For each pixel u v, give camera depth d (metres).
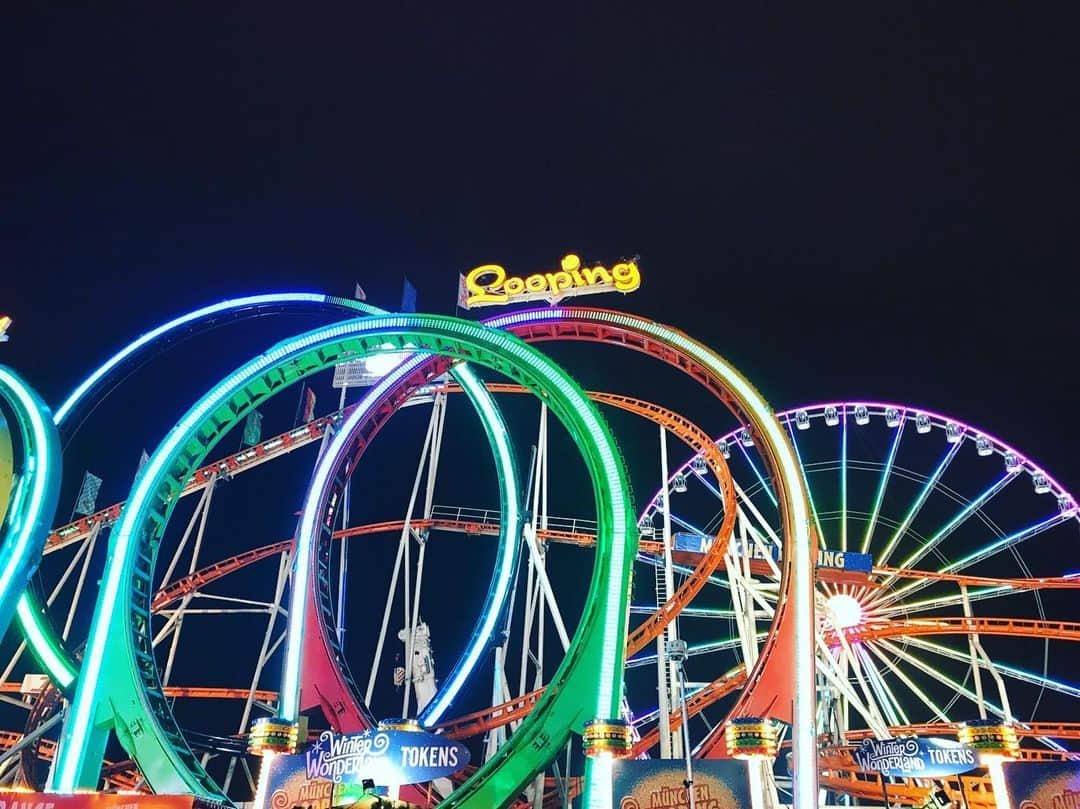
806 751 23.14
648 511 53.44
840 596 49.62
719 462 41.06
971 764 20.62
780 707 24.69
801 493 27.23
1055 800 19.41
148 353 36.25
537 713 22.36
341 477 31.92
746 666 38.19
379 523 48.66
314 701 27.58
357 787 21.42
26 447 25.33
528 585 41.06
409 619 40.62
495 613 32.44
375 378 49.06
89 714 23.23
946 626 48.47
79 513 50.06
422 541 44.75
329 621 29.80
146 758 23.34
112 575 25.20
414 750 19.61
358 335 29.80
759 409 29.47
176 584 44.81
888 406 55.25
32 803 16.72
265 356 29.41
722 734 24.84
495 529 47.47
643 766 19.19
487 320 33.84
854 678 49.50
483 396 35.94
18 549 23.53
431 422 46.81
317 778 20.53
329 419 44.19
